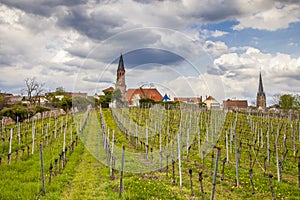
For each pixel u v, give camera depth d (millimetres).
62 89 79250
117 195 10492
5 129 27781
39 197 10219
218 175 14156
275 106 80812
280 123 34906
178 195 10789
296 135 28250
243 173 14406
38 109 41719
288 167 16531
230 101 93812
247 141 24469
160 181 12727
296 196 11320
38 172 13250
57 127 31266
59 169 13984
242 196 11195
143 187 11469
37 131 28625
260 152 20641
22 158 16312
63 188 11562
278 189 11930
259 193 11508
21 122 34875
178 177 13648
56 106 55062
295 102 67250
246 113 47156
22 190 10570
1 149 19078
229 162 17391
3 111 33875
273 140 25797
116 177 13375
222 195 11242
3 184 11250
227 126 31062
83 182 12477
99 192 11133
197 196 10938
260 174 14609
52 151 19109
